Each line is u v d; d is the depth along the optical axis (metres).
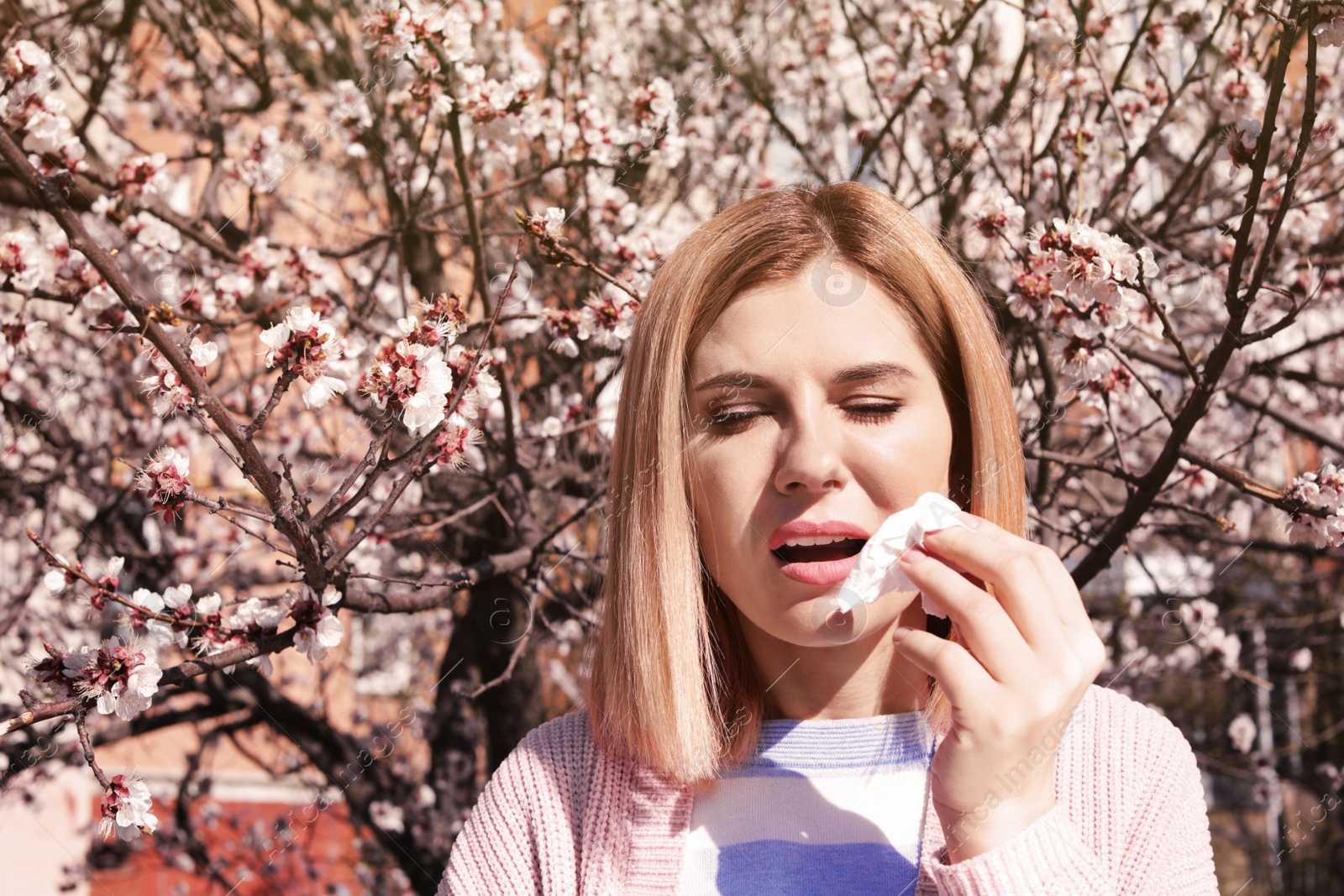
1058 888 0.85
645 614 1.04
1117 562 2.21
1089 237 1.46
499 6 2.75
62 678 1.30
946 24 2.38
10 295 2.22
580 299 2.52
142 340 1.22
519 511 2.16
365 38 2.02
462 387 1.28
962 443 1.11
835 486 0.95
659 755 1.03
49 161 1.85
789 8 3.51
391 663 4.90
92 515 3.55
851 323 0.98
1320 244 2.25
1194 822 1.01
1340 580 4.50
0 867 4.47
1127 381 1.77
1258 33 2.02
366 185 3.71
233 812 5.17
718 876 1.02
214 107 3.08
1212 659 2.69
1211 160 2.07
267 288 2.41
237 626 1.41
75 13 2.70
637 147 2.47
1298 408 3.53
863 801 1.04
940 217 2.28
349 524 2.60
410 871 3.74
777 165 3.55
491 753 3.46
